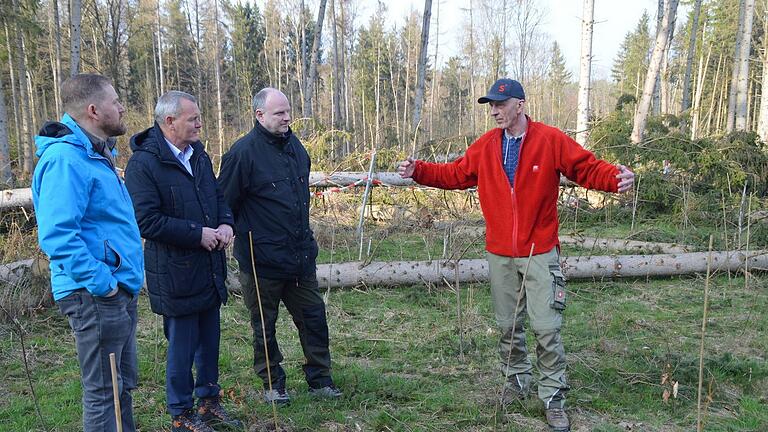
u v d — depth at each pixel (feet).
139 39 103.14
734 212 28.53
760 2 91.45
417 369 13.38
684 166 30.91
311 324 11.49
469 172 11.34
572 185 31.24
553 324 10.35
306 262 11.03
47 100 101.14
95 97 7.79
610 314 16.87
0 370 13.28
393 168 32.65
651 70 43.52
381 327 16.26
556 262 10.59
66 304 7.84
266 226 10.65
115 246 8.01
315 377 11.75
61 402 11.68
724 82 103.30
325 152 33.88
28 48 64.03
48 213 7.31
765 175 33.22
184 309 9.43
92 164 7.81
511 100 10.20
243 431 10.35
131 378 8.75
